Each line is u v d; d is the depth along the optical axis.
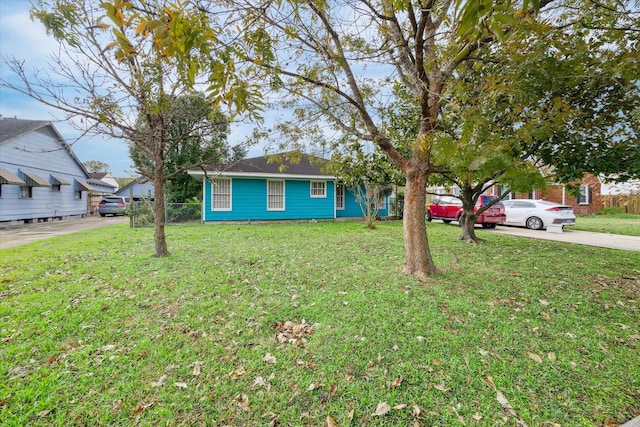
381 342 2.82
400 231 10.78
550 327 3.15
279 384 2.29
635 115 3.55
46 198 17.16
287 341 2.88
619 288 4.38
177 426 1.91
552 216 12.13
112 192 30.05
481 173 3.42
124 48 1.30
